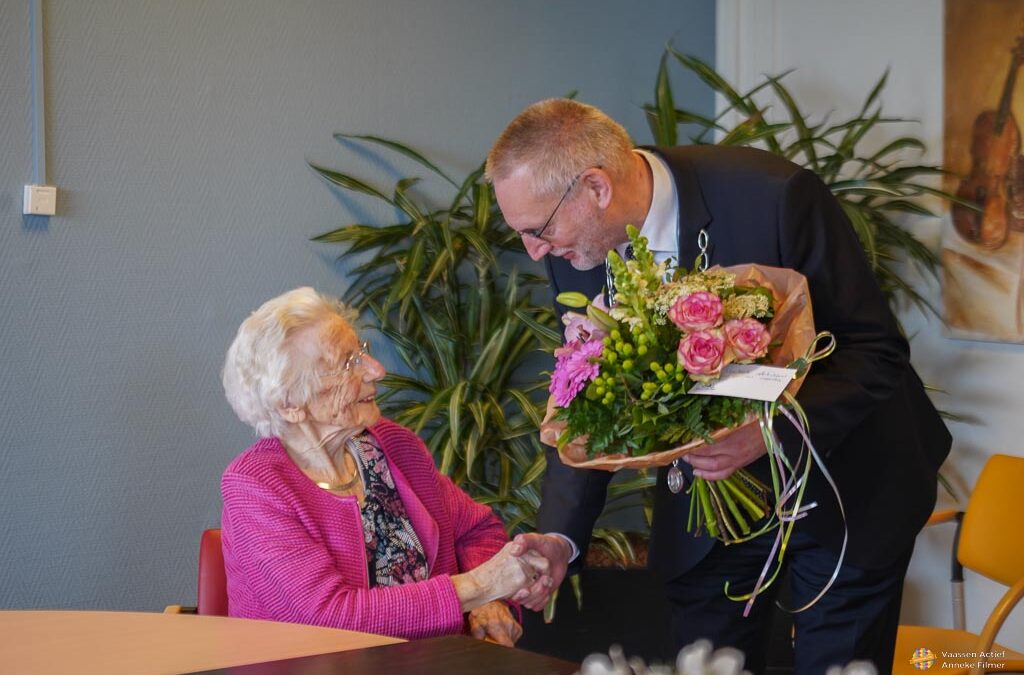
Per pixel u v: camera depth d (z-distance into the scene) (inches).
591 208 68.1
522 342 129.4
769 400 55.5
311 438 71.8
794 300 61.4
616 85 150.7
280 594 66.1
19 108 109.8
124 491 117.5
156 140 118.0
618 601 119.3
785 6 151.6
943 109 126.3
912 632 104.0
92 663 54.1
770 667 120.2
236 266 123.8
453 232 128.6
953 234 125.7
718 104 156.3
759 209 70.0
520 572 68.8
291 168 127.0
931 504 76.5
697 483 67.1
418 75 135.6
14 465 111.2
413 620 65.4
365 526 72.5
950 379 129.8
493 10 140.6
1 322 110.1
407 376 135.6
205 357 122.1
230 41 122.0
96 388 115.4
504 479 122.1
